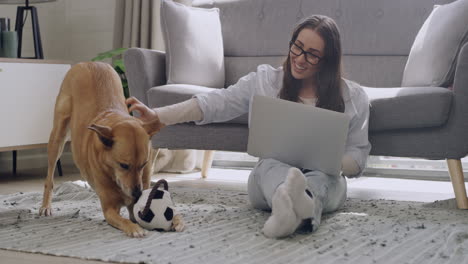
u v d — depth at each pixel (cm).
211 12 338
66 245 158
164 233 172
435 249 155
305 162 184
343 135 181
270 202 178
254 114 192
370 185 321
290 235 169
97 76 202
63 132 207
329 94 200
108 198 178
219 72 324
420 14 312
